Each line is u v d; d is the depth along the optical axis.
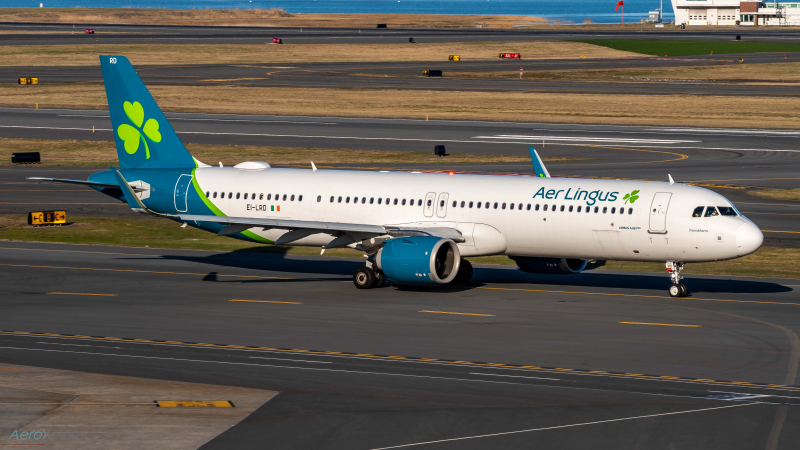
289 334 92.94
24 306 105.75
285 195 125.19
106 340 90.38
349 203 122.19
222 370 79.19
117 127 133.75
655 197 109.06
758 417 65.88
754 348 86.75
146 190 131.12
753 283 121.31
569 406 68.62
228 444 60.09
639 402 69.56
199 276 126.38
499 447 59.78
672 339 90.38
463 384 74.69
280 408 68.12
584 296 112.75
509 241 115.81
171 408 67.94
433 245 110.19
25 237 156.25
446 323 97.75
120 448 59.06
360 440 61.03
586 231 111.19
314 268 133.75
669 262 111.56
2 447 58.94
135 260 137.88
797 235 155.12
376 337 91.50
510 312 103.44
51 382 74.88
